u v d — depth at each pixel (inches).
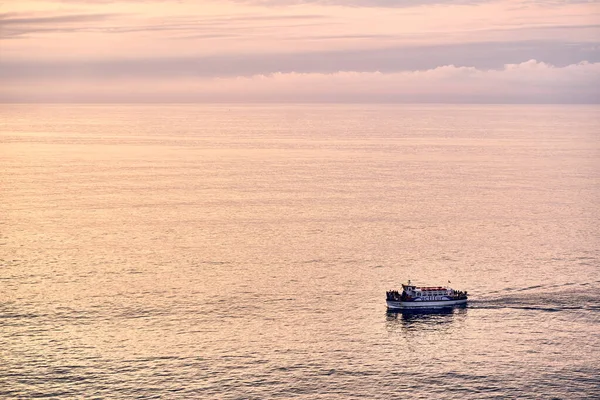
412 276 7618.1
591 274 7657.5
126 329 6141.7
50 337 5964.6
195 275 7642.7
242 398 5029.5
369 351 5762.8
